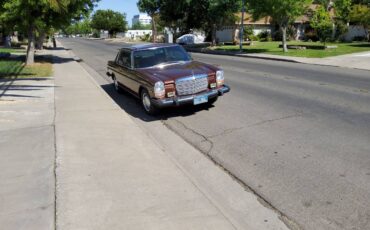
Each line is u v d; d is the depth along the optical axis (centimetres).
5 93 1235
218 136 753
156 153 640
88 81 1552
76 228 402
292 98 1068
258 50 3309
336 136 709
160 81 873
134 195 478
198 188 498
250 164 599
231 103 1034
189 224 407
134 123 843
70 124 831
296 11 2803
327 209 453
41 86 1399
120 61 1157
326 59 2270
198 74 912
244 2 3397
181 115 943
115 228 401
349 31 4628
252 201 480
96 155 630
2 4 2170
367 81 1370
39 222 418
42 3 2058
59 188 500
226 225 406
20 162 605
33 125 829
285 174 554
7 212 442
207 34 5919
